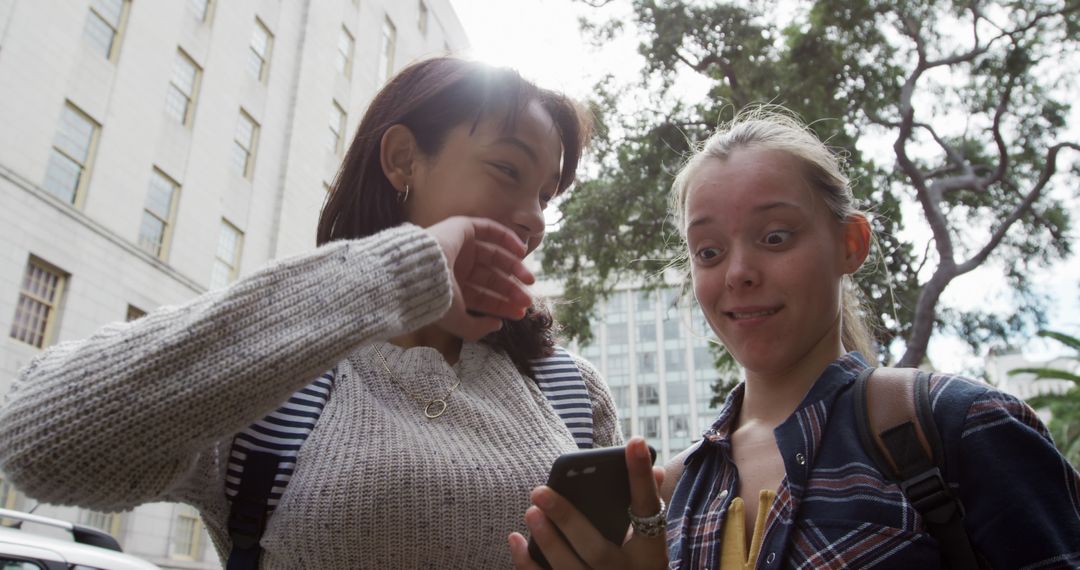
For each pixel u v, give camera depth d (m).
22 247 13.95
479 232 1.36
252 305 1.12
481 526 1.44
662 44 12.20
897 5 11.82
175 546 17.05
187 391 1.06
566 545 1.19
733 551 1.43
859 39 12.16
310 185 23.00
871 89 12.36
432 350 1.63
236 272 19.86
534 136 1.60
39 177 14.44
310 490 1.38
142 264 16.66
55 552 4.84
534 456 1.55
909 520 1.24
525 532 1.48
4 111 13.90
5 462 1.08
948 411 1.31
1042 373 17.25
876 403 1.40
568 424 1.76
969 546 1.21
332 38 24.97
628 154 12.75
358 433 1.46
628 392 52.06
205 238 18.73
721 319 1.60
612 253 12.85
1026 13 11.88
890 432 1.32
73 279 14.91
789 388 1.58
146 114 17.19
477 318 1.31
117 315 15.91
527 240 1.63
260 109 21.30
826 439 1.41
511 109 1.58
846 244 1.67
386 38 28.81
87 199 15.49
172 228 17.81
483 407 1.61
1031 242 12.90
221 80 19.72
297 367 1.09
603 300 13.70
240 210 20.08
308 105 23.19
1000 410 1.27
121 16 16.84
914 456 1.29
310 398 1.53
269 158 21.42
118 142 16.34
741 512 1.46
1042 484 1.22
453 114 1.61
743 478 1.53
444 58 1.73
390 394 1.56
